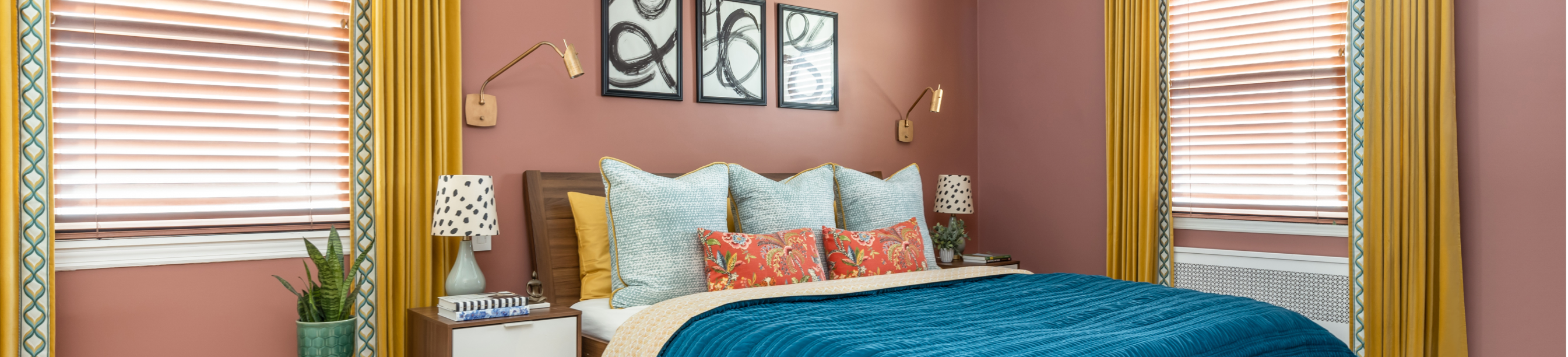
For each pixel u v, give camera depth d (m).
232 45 2.83
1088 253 4.32
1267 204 3.90
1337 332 3.64
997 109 4.77
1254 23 3.86
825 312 2.37
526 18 3.30
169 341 2.71
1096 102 4.28
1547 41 3.21
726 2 3.84
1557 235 3.20
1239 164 3.96
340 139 3.05
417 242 2.98
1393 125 3.40
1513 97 3.28
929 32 4.62
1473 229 3.37
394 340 2.93
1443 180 3.34
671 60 3.66
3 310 2.40
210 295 2.78
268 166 2.92
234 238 2.79
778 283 2.91
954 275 3.10
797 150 4.07
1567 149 3.18
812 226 3.32
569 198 3.25
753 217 3.27
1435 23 3.35
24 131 2.46
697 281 2.95
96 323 2.61
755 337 2.11
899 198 3.66
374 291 2.92
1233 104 3.95
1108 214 4.15
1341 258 3.62
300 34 2.96
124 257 2.64
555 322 2.65
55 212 2.58
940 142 4.65
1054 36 4.47
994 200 4.78
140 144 2.72
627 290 2.87
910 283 2.94
